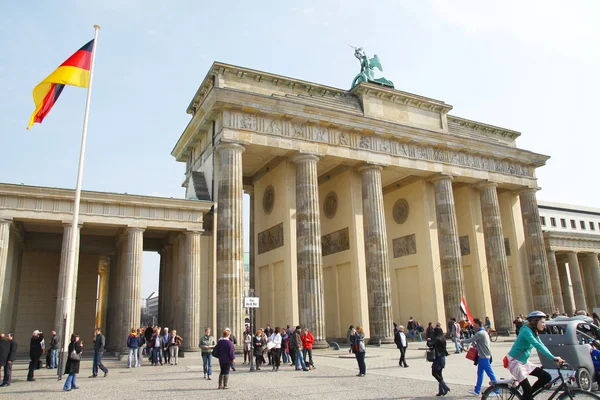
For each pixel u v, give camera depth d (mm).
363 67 72438
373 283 59188
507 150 75312
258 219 67188
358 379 28500
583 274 99188
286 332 41375
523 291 76625
